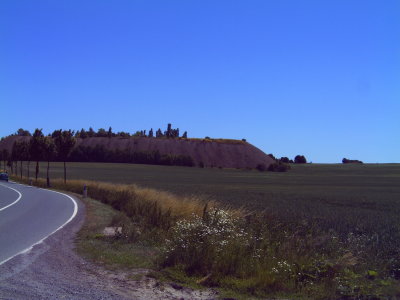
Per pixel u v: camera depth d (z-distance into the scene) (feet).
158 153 510.99
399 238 48.11
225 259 28.73
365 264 31.07
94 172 342.44
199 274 27.91
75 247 36.73
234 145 575.38
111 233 44.42
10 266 29.14
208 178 299.38
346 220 67.82
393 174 376.27
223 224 36.94
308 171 437.17
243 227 40.29
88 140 577.84
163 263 30.27
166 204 59.67
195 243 31.27
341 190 186.29
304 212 79.36
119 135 619.67
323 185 232.94
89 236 42.34
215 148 565.12
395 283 28.04
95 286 24.89
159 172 372.17
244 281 26.48
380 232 54.13
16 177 233.35
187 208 55.42
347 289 25.36
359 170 444.96
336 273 28.04
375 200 127.13
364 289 25.49
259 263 28.78
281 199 123.24
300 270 28.25
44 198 98.32
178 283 26.23
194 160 530.68
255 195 140.15
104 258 32.30
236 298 23.86
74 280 26.02
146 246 38.06
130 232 41.50
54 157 176.45
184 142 573.74
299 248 33.12
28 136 525.75
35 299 21.97
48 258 32.04
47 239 40.86
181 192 137.80
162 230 43.60
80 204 82.94
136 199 73.15
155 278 27.14
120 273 28.19
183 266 28.99
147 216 54.34
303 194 153.07
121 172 352.28
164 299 23.24
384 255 36.99
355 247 37.42
